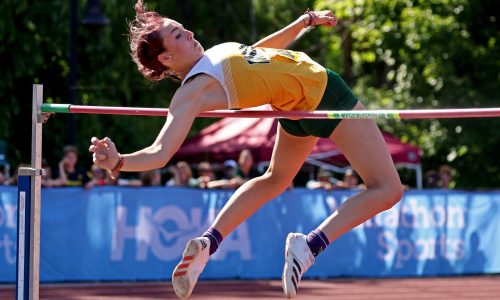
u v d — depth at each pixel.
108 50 19.30
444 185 17.02
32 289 5.92
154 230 13.30
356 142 5.75
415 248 14.90
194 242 5.67
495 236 15.37
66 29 18.77
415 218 14.90
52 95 20.02
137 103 21.48
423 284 13.88
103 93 20.31
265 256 14.04
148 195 13.30
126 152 20.80
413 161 17.45
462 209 15.18
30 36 18.64
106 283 13.03
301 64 5.66
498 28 23.53
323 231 5.70
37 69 19.39
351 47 26.72
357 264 14.65
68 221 12.88
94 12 14.77
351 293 12.67
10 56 18.58
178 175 14.69
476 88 22.88
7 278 12.53
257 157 16.67
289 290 5.63
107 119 20.55
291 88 5.59
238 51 5.55
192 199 13.54
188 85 5.40
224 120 18.27
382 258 14.73
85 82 19.88
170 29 5.64
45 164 13.75
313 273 14.48
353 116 5.34
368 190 5.77
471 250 15.22
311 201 14.27
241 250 13.94
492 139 22.38
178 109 5.32
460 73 23.08
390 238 14.77
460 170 23.67
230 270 13.87
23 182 5.91
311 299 11.97
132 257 13.20
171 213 13.41
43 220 12.77
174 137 5.22
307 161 17.95
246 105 5.52
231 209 6.01
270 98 5.57
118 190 13.14
